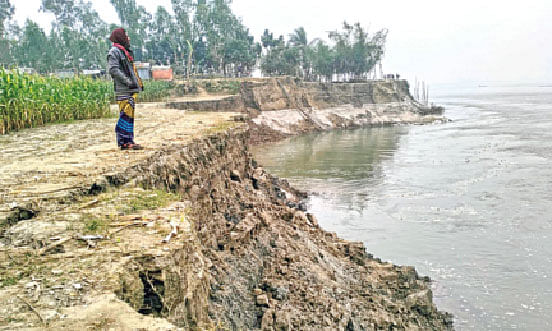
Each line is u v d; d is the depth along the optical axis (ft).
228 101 217.77
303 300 38.65
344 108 300.20
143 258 14.79
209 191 43.47
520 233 79.71
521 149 168.55
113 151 32.94
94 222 17.79
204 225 37.65
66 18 342.64
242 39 356.18
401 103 334.24
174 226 17.52
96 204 20.57
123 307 12.11
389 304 47.11
